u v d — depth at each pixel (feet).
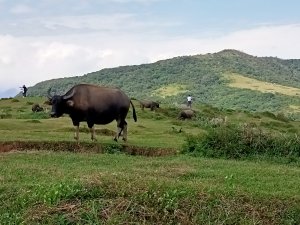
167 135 90.84
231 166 49.08
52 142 62.54
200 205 29.17
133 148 64.80
